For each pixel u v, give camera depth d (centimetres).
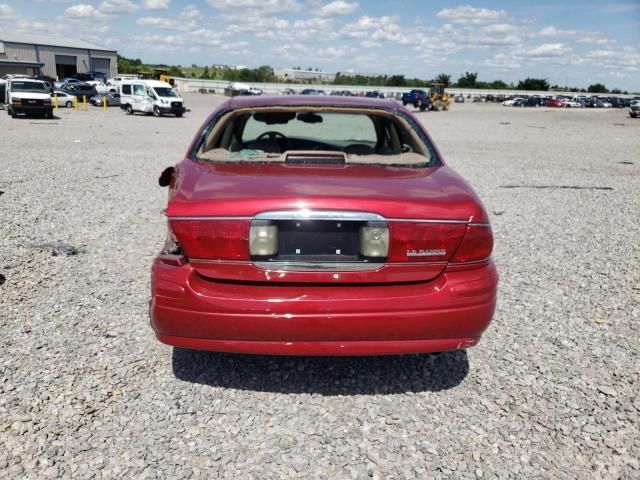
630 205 889
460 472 248
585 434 277
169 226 275
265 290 269
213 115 389
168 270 274
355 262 270
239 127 437
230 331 267
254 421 283
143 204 805
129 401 297
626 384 326
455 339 278
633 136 2650
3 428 269
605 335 393
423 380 327
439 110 5469
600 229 721
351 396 309
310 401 303
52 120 2731
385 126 430
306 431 276
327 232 268
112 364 336
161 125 2628
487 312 279
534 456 260
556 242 650
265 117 420
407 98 5331
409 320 268
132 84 3425
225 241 266
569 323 412
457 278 276
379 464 253
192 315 268
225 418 285
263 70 13275
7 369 324
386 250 267
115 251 565
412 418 289
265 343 270
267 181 293
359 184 292
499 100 9494
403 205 268
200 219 266
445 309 270
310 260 268
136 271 504
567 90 13738
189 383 317
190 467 247
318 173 313
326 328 266
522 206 869
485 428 281
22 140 1741
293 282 270
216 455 256
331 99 408
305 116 423
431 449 264
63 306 420
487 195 958
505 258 579
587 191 1019
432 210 270
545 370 341
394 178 308
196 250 269
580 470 251
